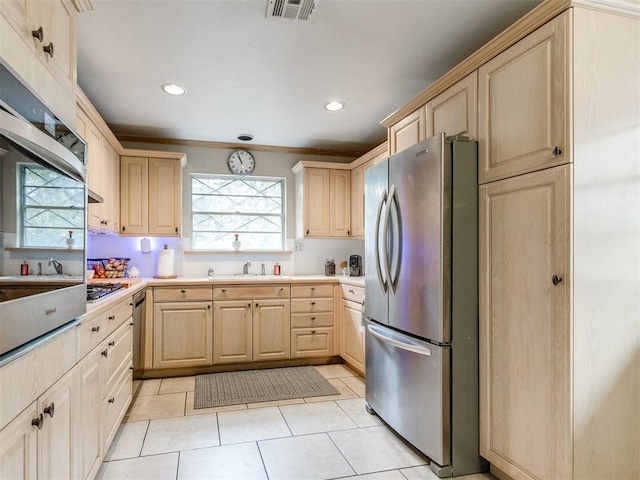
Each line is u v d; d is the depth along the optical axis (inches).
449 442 77.9
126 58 96.0
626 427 62.2
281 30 84.7
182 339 141.3
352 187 173.0
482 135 77.7
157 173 151.6
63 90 58.4
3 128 36.9
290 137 162.4
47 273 48.5
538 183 64.6
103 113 133.0
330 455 86.4
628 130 62.5
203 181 173.2
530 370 66.3
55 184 50.6
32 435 45.0
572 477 59.2
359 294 139.3
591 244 60.2
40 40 49.6
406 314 88.6
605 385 61.0
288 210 180.5
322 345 156.2
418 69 103.0
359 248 189.6
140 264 160.1
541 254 64.1
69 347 57.0
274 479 77.2
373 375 105.7
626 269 62.1
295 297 153.4
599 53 61.0
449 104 88.0
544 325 63.5
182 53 94.0
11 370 40.5
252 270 175.2
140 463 82.5
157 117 137.1
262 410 111.0
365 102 124.8
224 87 113.1
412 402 86.4
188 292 142.1
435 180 79.1
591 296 60.2
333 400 118.8
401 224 90.9
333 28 84.3
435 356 79.0
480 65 78.0
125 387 97.0
